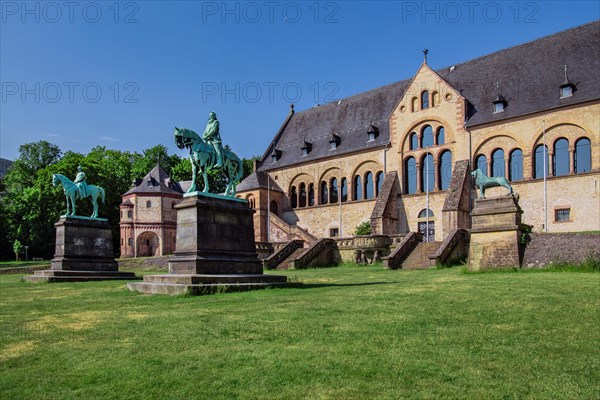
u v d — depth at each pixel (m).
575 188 39.62
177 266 18.55
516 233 25.44
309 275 27.14
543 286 15.66
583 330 9.10
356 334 9.03
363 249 41.09
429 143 49.38
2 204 81.94
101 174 80.69
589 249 23.81
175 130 19.17
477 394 6.01
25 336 9.80
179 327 10.10
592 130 39.00
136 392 6.39
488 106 46.22
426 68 49.88
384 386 6.32
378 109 58.22
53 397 6.32
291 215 61.59
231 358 7.67
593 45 43.09
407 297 13.81
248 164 94.75
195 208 18.48
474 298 13.29
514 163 43.59
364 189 54.88
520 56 48.09
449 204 42.66
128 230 70.88
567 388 6.15
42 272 29.72
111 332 9.88
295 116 70.06
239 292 16.11
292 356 7.67
